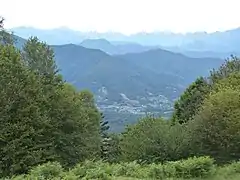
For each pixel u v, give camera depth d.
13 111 30.44
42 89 33.91
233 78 34.06
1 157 28.88
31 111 30.86
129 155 25.30
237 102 24.78
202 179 17.14
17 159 28.89
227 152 24.14
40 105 32.66
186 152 24.56
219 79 39.72
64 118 34.94
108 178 16.25
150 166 18.53
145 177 17.41
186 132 24.89
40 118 31.19
